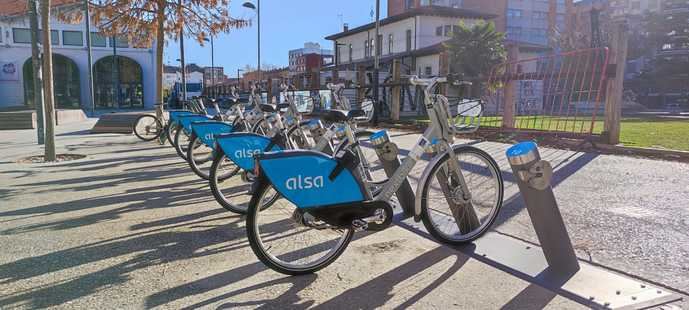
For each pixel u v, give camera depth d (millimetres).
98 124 13930
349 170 3115
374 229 3277
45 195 5613
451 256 3516
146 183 6285
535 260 3357
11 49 36469
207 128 5797
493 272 3219
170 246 3809
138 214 4762
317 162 3020
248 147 4387
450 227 3936
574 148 8602
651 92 43125
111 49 39219
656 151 7645
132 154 9164
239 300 2871
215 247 3783
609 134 8562
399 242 3826
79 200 5355
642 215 4391
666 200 4898
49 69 8227
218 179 4793
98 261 3486
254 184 3176
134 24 11391
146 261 3490
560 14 53000
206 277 3207
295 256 3453
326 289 3018
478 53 24688
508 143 9586
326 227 3145
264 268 3359
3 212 4844
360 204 3148
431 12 35250
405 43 37375
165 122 11977
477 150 3869
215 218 4613
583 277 3055
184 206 5062
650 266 3229
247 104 8812
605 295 2807
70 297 2908
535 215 3154
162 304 2816
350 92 17688
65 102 38531
